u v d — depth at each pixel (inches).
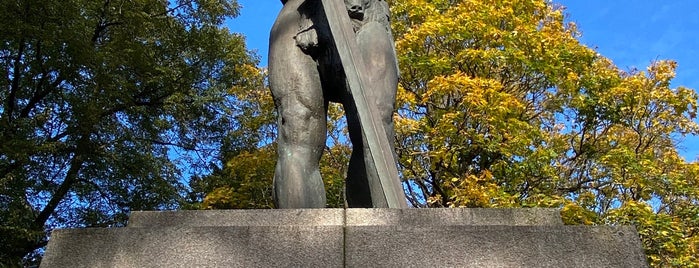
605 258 133.6
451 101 528.7
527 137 512.4
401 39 531.5
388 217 141.8
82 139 614.9
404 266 132.3
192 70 738.8
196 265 133.8
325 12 165.6
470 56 523.2
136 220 143.6
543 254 133.6
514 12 570.6
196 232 136.6
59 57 574.6
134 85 661.9
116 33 651.5
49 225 649.6
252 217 142.3
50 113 622.8
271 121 581.3
